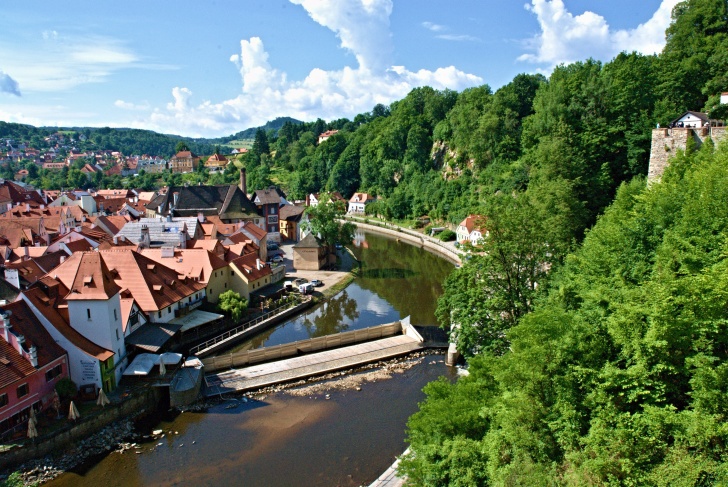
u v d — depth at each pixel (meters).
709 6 90.19
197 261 71.88
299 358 58.28
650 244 33.31
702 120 67.06
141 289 59.88
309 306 79.69
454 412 30.30
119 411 45.12
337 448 42.00
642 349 23.80
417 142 182.88
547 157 72.44
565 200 61.12
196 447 42.03
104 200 167.50
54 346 44.69
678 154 48.31
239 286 76.19
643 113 76.06
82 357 45.28
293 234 139.25
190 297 66.62
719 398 21.27
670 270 27.48
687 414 21.62
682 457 20.94
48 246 79.06
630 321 24.94
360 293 89.25
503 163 132.12
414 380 54.59
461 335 48.44
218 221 111.38
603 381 25.19
